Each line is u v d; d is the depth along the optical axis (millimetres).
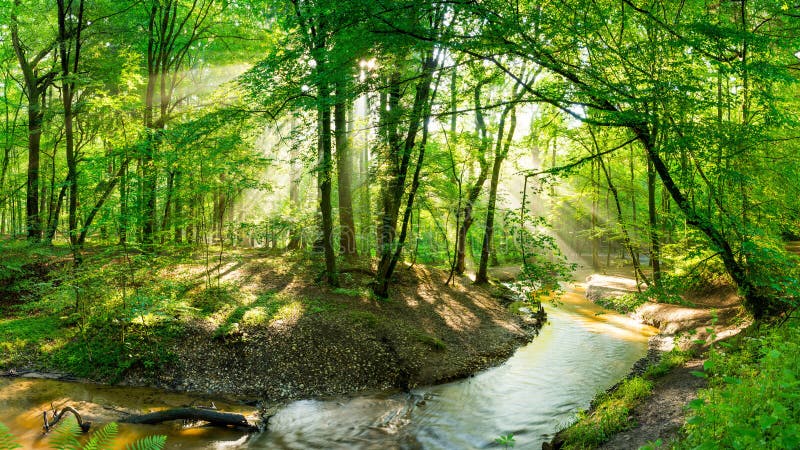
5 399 8234
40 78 16141
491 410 9211
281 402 9344
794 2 9766
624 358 12281
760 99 8453
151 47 16344
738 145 8047
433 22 8711
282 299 13336
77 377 9562
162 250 15430
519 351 13195
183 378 9773
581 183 26141
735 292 14172
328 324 12039
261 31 18609
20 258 13141
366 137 16344
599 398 8906
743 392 4797
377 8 7047
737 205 10055
